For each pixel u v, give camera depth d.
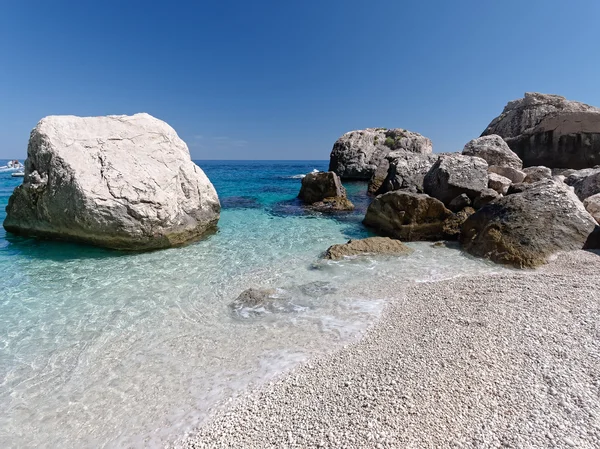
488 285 4.46
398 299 4.38
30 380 3.04
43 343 3.59
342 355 3.18
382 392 2.55
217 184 20.53
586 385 2.44
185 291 4.84
